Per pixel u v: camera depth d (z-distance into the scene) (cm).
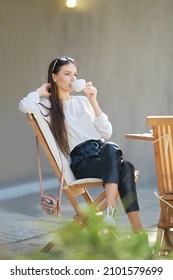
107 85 990
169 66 970
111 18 984
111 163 498
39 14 991
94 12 988
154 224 656
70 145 538
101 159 505
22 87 988
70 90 544
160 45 970
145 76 979
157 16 970
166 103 973
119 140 993
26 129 990
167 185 493
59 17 993
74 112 545
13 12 979
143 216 708
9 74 977
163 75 972
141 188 945
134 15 976
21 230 646
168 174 490
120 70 987
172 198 480
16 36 983
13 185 952
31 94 529
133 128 986
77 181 512
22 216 736
